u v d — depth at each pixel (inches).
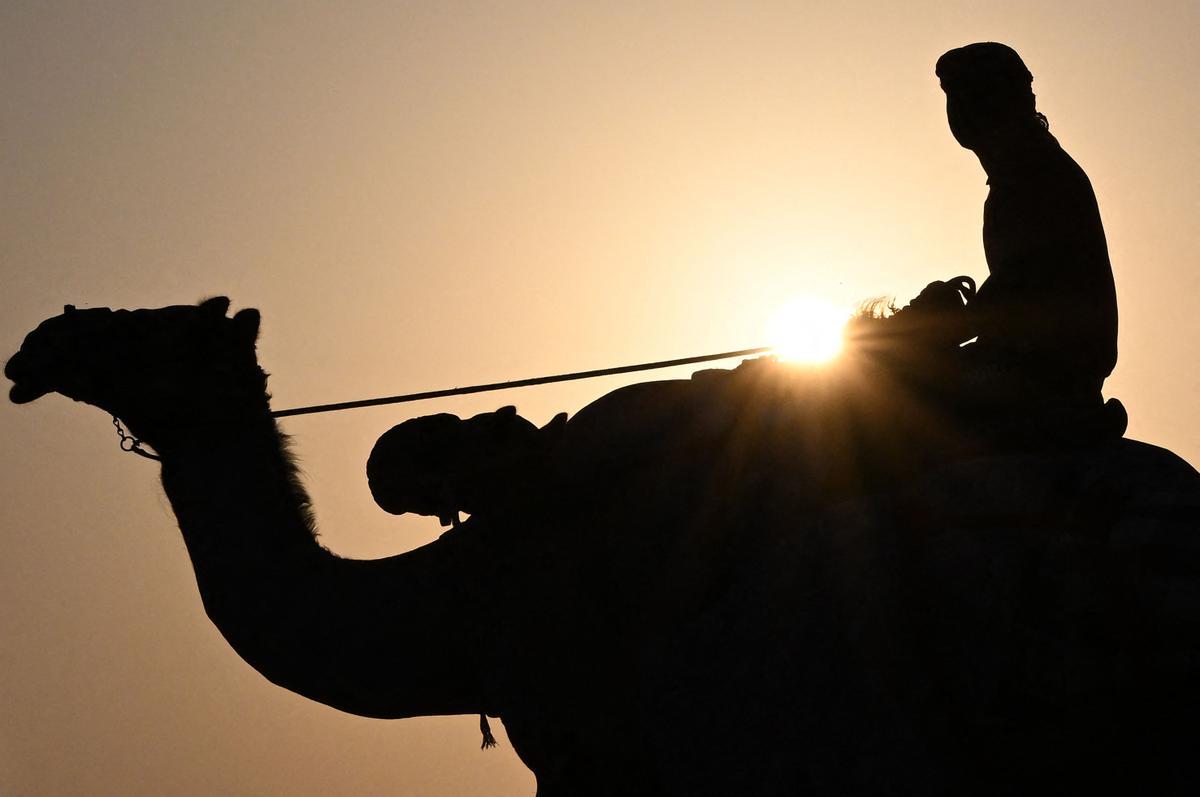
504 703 345.7
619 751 334.6
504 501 350.3
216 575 366.0
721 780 312.5
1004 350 328.5
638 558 336.2
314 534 372.5
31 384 376.5
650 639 328.8
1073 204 327.0
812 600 312.7
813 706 307.1
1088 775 299.0
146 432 377.4
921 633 305.4
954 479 315.0
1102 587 300.4
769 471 329.1
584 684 338.3
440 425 365.7
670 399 348.8
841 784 303.3
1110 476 310.5
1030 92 336.2
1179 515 305.6
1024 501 308.2
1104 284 327.0
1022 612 301.0
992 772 301.6
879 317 341.1
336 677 358.0
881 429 326.3
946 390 328.8
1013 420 322.0
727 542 326.6
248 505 369.7
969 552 305.9
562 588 343.0
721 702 314.8
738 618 318.0
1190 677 295.9
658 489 338.0
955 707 302.0
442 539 362.9
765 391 339.3
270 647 360.2
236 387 377.4
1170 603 298.2
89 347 375.2
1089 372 327.9
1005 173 331.9
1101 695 296.5
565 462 349.7
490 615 348.8
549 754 340.5
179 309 380.2
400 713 362.3
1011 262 327.3
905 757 301.6
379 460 367.6
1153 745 297.6
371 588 359.9
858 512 316.8
